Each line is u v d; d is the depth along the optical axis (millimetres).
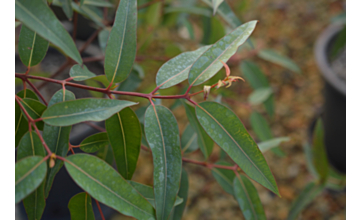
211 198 1200
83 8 633
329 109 1088
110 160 586
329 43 1190
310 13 1862
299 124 1405
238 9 940
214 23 742
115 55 467
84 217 490
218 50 462
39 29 411
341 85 991
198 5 840
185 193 564
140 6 696
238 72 1596
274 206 1160
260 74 882
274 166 1267
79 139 704
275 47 1713
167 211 447
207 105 459
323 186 702
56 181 786
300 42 1731
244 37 462
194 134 630
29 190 413
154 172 448
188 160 605
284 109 1466
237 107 1478
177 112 1444
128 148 496
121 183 438
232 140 455
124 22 469
